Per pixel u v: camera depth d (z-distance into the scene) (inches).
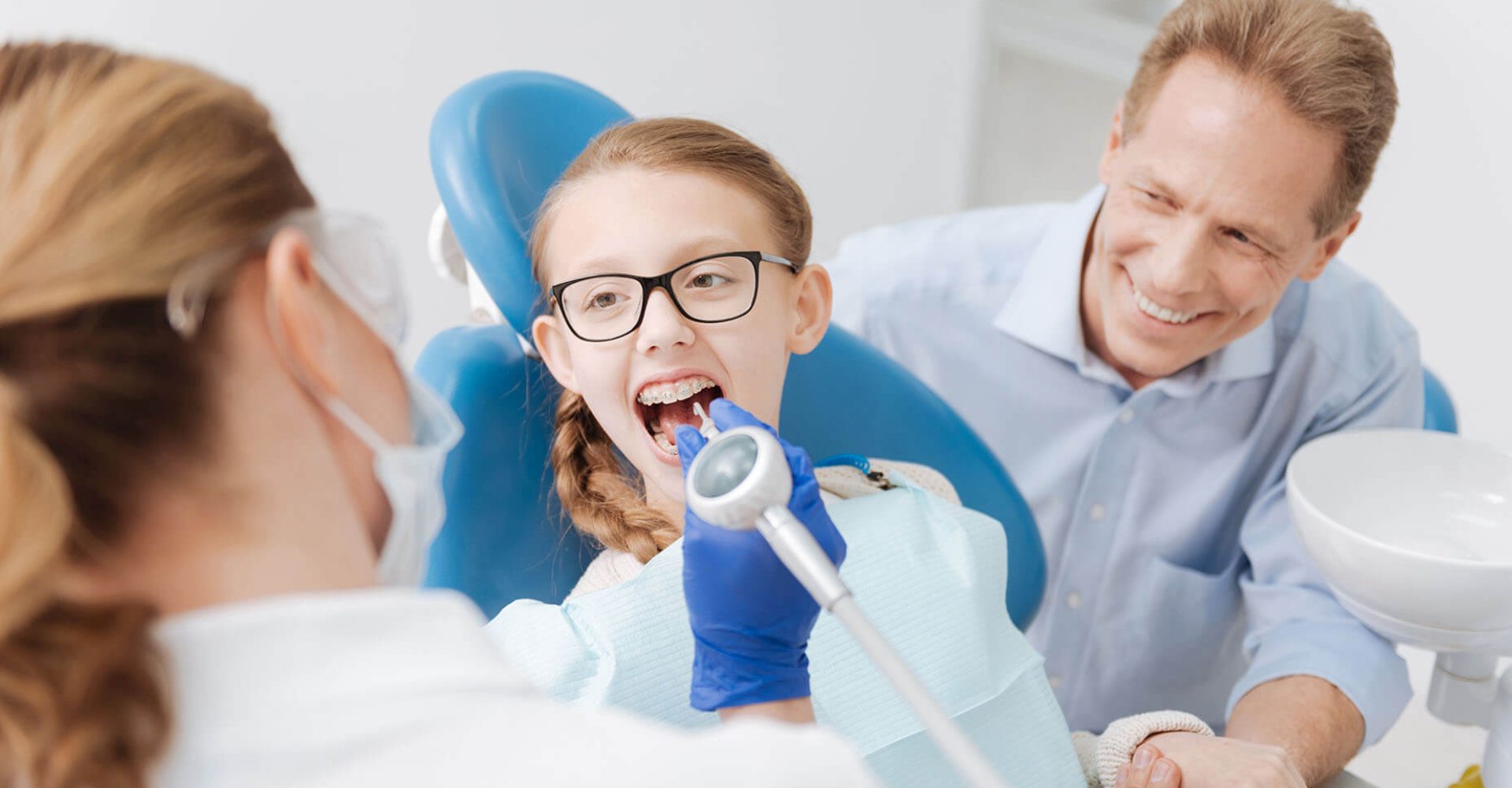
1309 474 42.1
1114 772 38.3
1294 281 50.6
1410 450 43.6
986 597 36.8
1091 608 54.3
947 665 34.5
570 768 16.2
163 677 15.8
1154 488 52.2
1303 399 51.0
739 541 24.1
